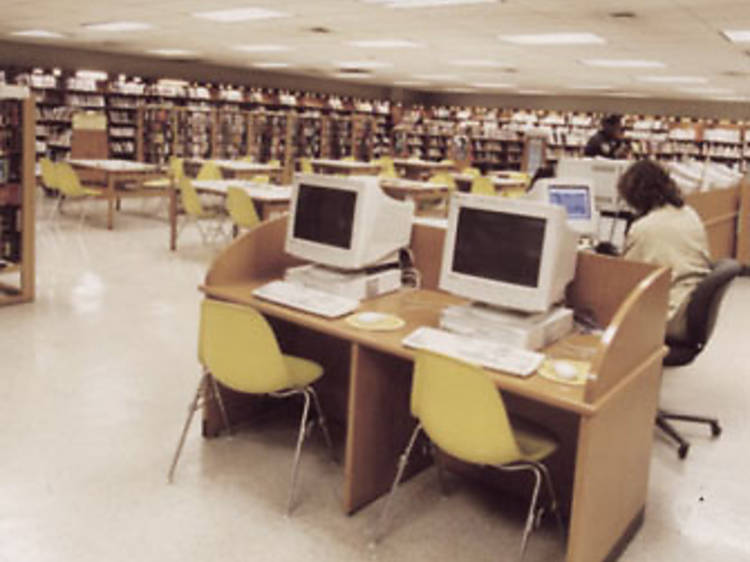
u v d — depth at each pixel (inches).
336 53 471.5
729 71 426.9
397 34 363.9
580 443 86.7
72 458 123.2
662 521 115.1
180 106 576.1
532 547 106.6
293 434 139.5
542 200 176.4
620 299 115.5
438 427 96.6
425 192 387.5
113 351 176.9
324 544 103.6
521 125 728.3
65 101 523.2
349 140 687.1
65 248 299.9
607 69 462.0
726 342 217.6
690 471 132.7
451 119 757.3
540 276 104.9
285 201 289.1
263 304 118.0
